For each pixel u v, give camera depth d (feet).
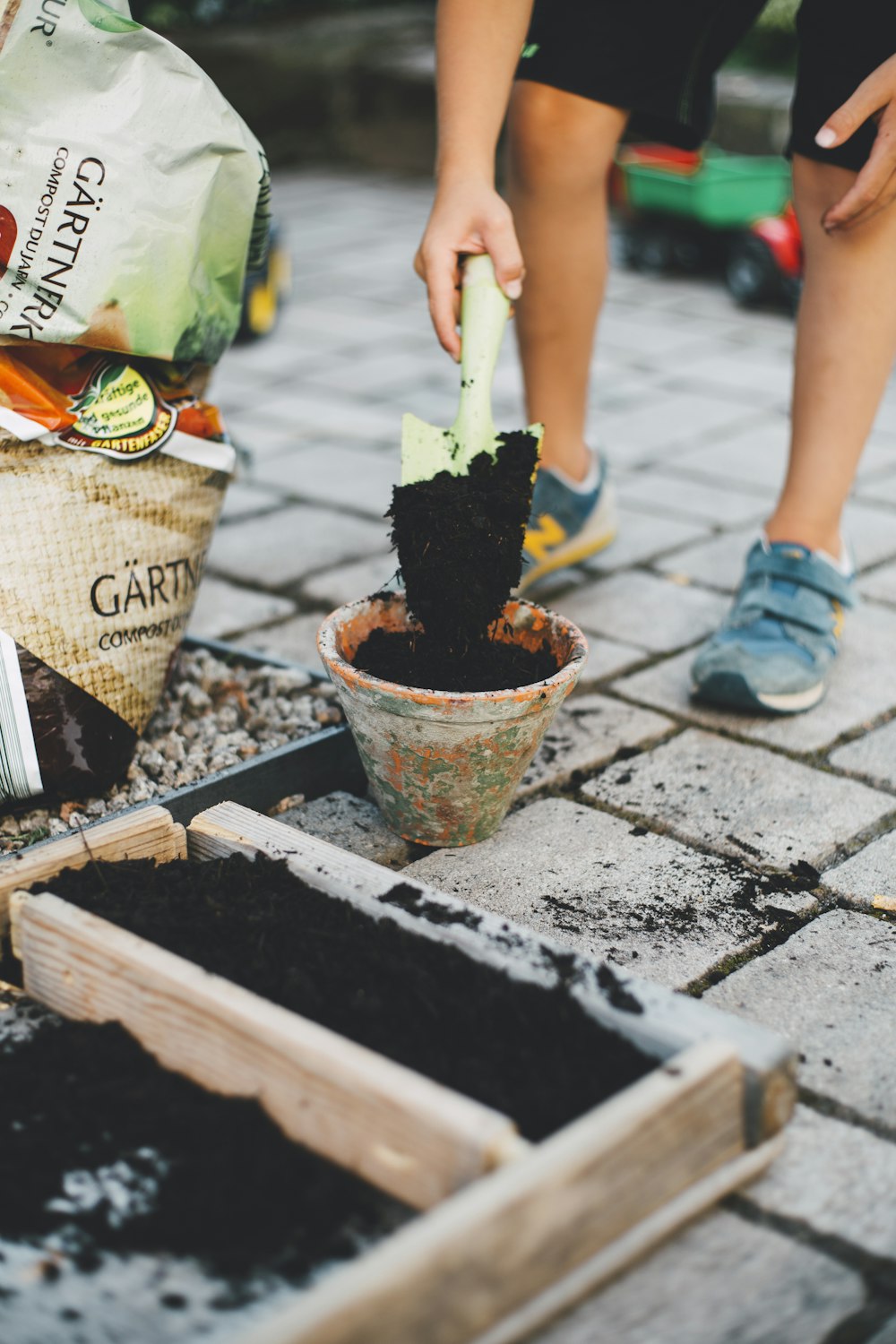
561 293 6.79
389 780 4.96
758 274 14.15
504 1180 2.85
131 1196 3.35
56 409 4.81
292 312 13.96
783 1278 3.22
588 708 6.37
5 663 4.79
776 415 10.96
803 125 5.79
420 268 5.22
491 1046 3.59
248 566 7.88
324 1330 2.55
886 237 5.77
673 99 6.48
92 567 4.99
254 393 11.28
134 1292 3.09
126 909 4.08
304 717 5.96
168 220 4.78
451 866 5.04
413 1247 2.68
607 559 8.12
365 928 4.05
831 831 5.35
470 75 5.28
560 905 4.79
